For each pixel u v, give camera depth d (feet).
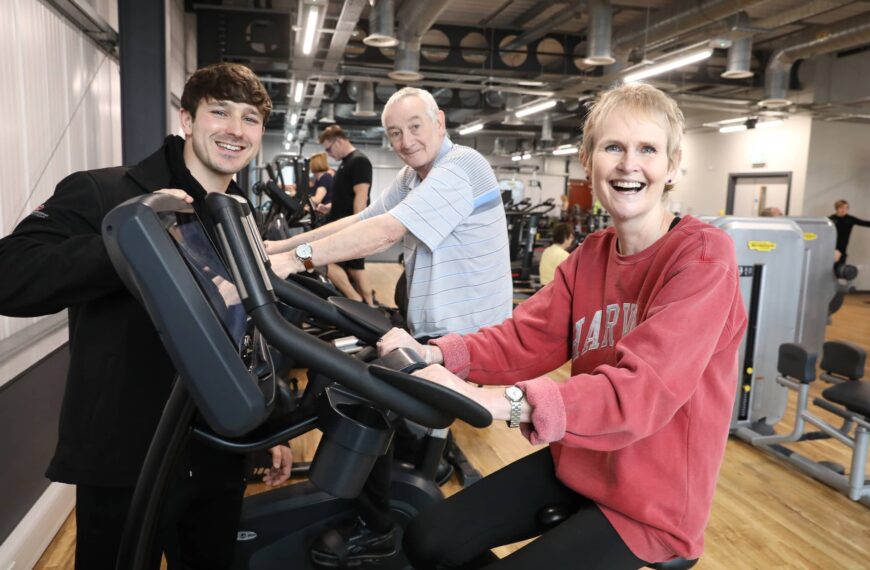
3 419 7.01
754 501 9.42
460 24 28.30
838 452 11.46
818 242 13.24
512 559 3.32
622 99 3.36
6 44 7.66
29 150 8.37
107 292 3.63
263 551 5.00
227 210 2.40
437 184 5.85
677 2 20.93
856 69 31.19
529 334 4.02
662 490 3.30
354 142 53.42
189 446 4.10
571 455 3.60
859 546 8.21
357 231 5.34
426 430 6.43
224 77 4.10
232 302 2.67
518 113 31.42
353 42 29.22
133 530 2.93
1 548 6.28
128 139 10.87
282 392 3.16
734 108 31.58
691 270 3.14
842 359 10.11
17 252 3.47
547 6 24.68
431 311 6.39
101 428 3.87
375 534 5.20
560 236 21.27
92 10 10.13
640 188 3.38
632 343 3.07
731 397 3.43
